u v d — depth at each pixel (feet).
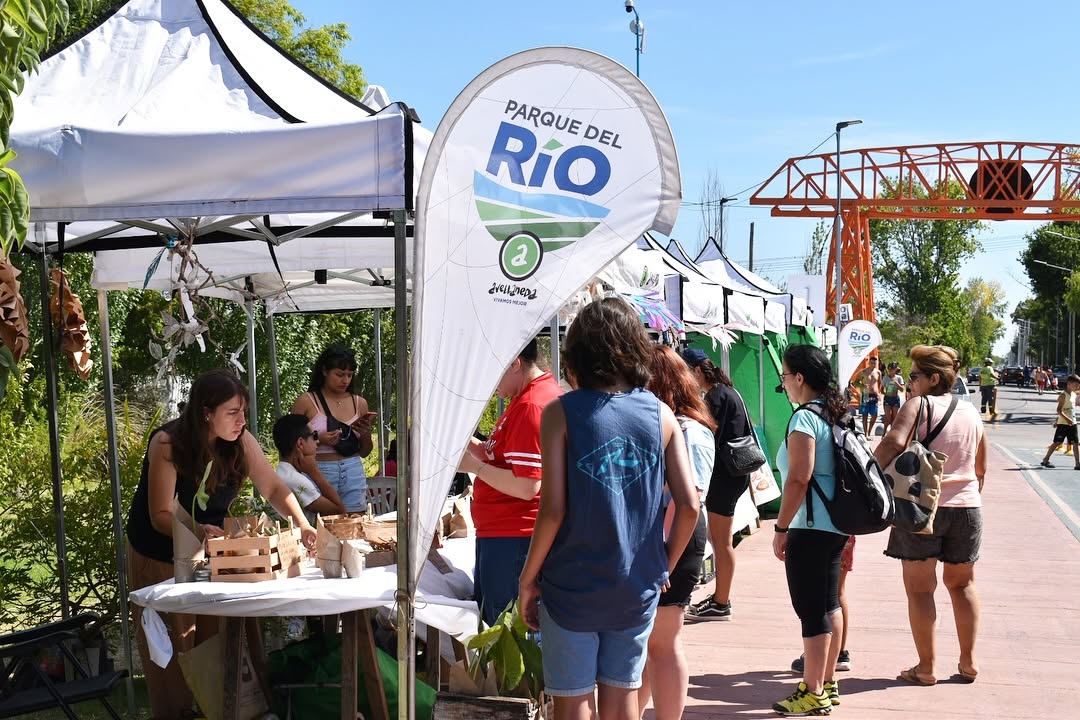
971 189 114.52
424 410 11.30
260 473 14.85
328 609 12.26
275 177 11.45
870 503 16.01
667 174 11.46
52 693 13.69
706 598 26.09
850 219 116.06
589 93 11.41
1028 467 62.95
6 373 12.62
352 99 15.98
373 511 22.63
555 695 10.42
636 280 24.89
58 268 18.07
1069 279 234.79
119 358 46.14
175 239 16.38
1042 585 27.99
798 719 17.17
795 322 52.13
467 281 11.37
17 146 11.70
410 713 11.52
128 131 11.62
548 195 11.47
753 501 36.40
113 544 19.54
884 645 21.91
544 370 13.97
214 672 13.29
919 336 185.88
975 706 17.79
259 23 75.51
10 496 20.63
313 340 56.18
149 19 15.30
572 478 10.24
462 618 13.53
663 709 14.05
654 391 16.10
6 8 11.27
